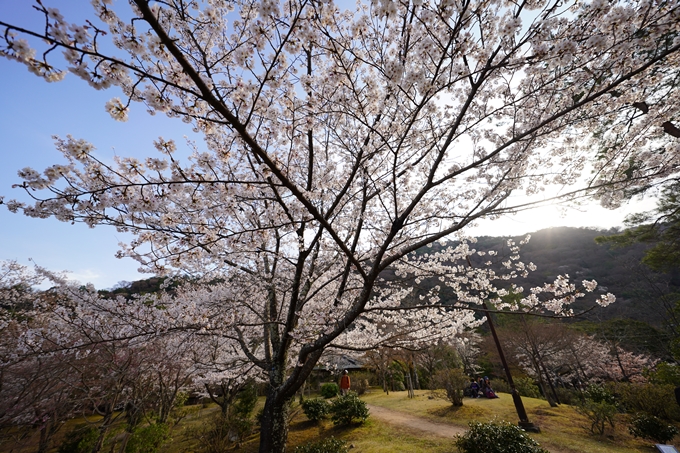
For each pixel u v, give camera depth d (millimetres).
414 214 5574
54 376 4957
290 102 3295
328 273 7203
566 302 3762
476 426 7449
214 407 14781
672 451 5023
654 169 3621
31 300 8297
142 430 7801
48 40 1463
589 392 12539
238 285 7012
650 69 3238
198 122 2725
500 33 2746
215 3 3025
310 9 2648
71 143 2188
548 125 3930
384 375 17391
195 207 3395
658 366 13211
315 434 9836
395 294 6484
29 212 2602
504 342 18344
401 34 3201
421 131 4016
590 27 2707
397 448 7949
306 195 3428
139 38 2176
